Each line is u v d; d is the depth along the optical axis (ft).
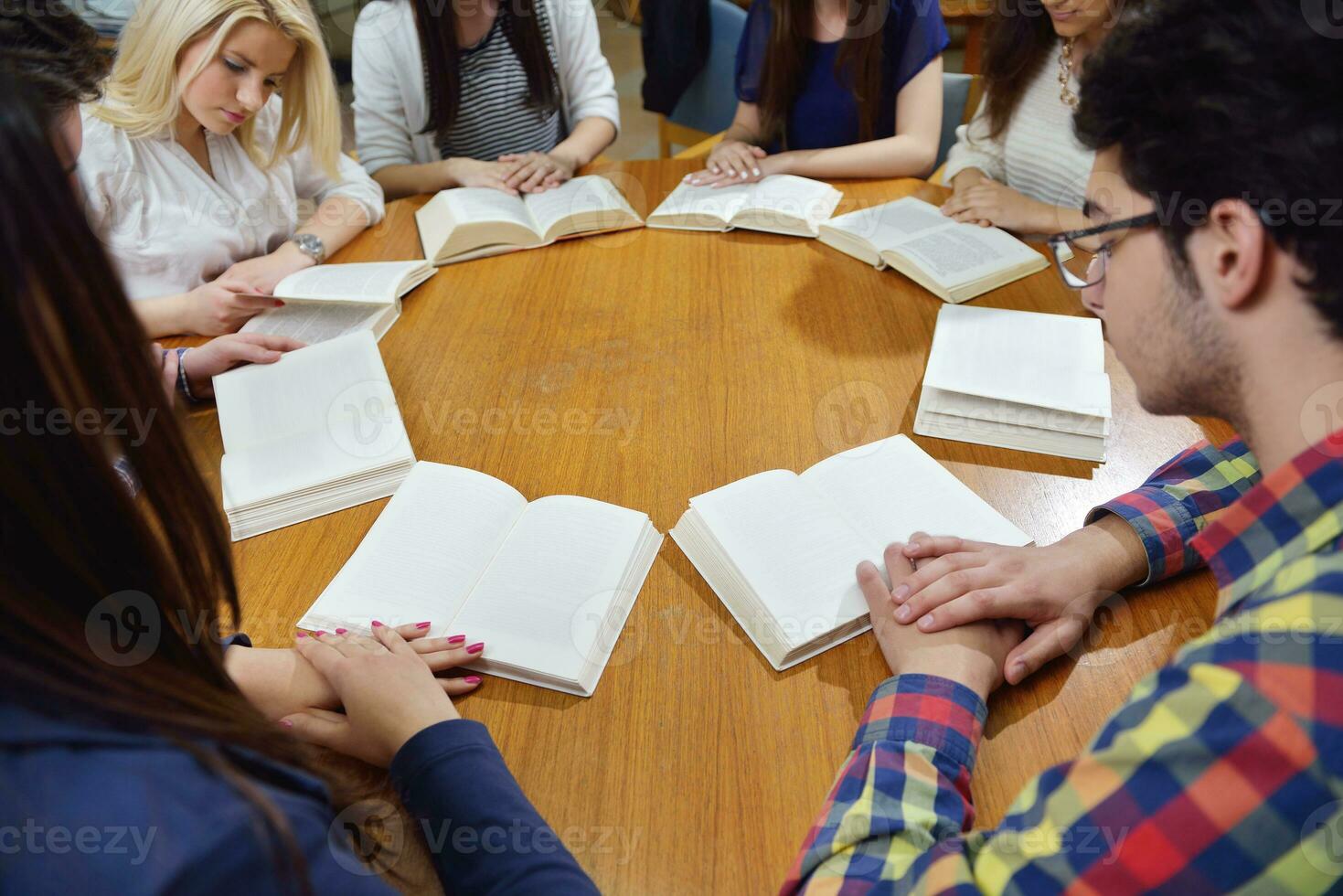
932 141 6.21
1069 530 3.31
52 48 2.79
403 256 5.35
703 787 2.56
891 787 2.27
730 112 8.72
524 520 3.36
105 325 1.44
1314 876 1.52
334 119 5.41
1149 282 1.95
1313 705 1.50
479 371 4.39
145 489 1.63
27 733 1.29
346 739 2.62
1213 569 1.94
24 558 1.38
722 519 3.23
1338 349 1.68
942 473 3.47
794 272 5.05
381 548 3.26
